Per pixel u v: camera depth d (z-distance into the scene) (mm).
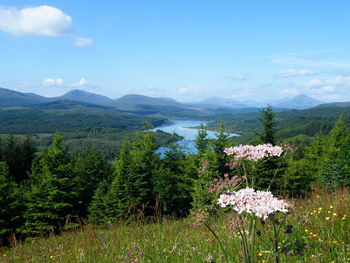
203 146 27250
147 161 31109
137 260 4445
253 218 3033
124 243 5734
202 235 5172
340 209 5758
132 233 6289
